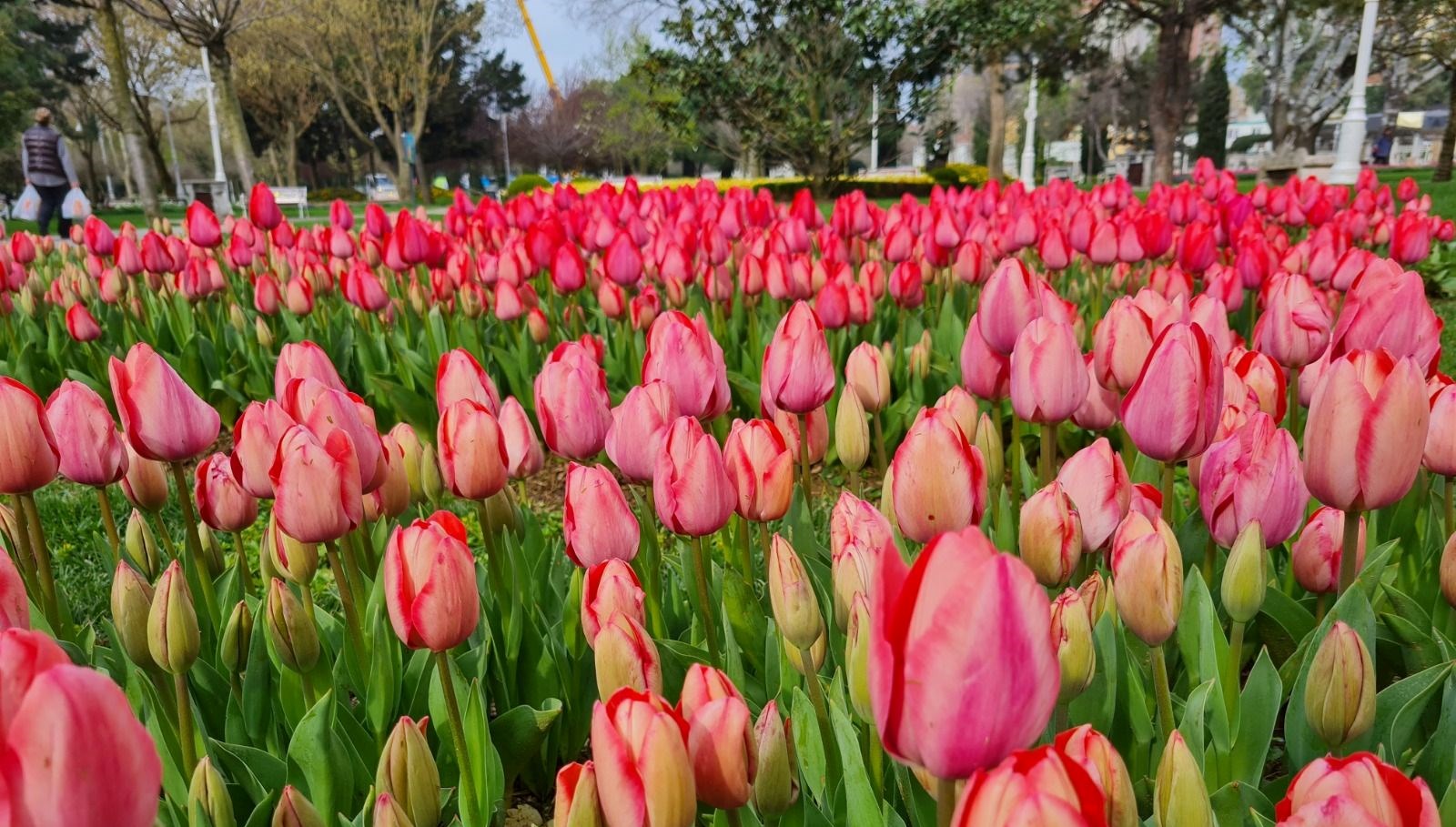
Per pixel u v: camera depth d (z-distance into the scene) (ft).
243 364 20.68
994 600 3.01
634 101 152.25
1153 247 19.76
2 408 6.49
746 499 7.14
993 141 98.48
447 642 5.65
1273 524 6.41
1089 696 6.35
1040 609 3.09
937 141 86.33
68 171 54.44
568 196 28.91
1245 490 6.37
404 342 20.01
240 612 7.13
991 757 3.23
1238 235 23.34
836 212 24.03
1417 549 8.63
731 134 88.84
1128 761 6.59
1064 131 223.30
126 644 6.28
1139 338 8.07
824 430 9.12
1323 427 6.06
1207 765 6.34
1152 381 6.60
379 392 18.30
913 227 24.93
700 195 28.22
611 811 3.98
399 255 20.58
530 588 8.61
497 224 27.30
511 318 17.62
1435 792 5.83
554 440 8.13
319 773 6.70
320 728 6.66
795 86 66.74
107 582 13.64
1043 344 7.50
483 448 7.38
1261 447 6.31
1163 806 4.43
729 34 65.77
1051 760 2.88
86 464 7.61
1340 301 16.34
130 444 7.45
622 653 5.40
